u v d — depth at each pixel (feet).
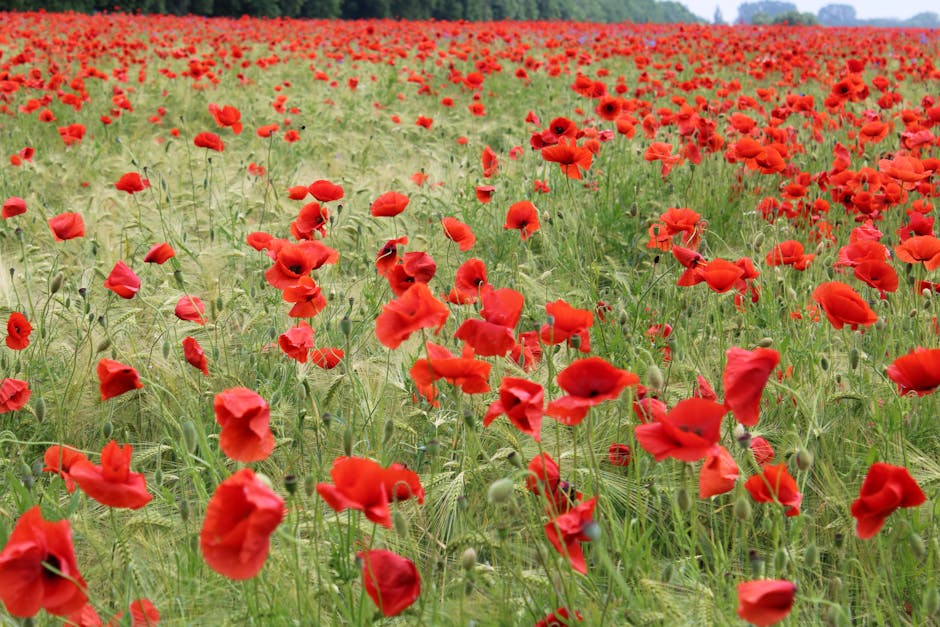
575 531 6.05
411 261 9.55
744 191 20.27
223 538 4.97
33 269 15.46
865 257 10.08
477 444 8.83
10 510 8.38
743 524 7.43
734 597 6.47
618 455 8.57
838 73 37.91
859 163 21.61
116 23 76.59
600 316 11.71
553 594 6.61
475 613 6.78
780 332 11.29
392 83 43.80
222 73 44.83
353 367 10.66
